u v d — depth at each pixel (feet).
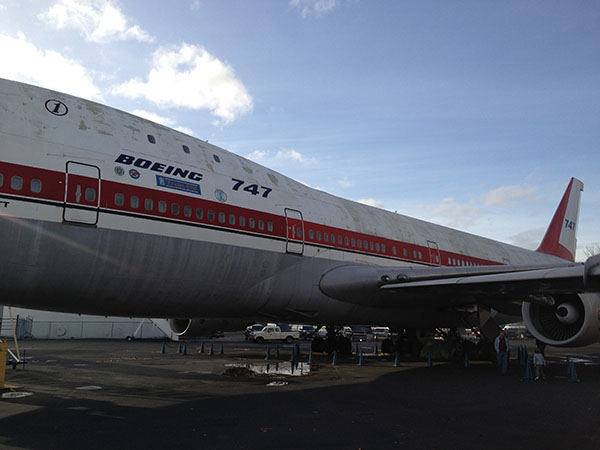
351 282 44.04
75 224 29.40
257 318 45.29
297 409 25.54
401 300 48.49
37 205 28.09
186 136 39.81
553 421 23.21
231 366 48.57
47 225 28.35
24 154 28.37
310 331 142.20
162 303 35.17
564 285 35.73
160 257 33.27
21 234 27.48
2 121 28.50
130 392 31.19
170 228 33.81
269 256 40.40
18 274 27.89
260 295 40.60
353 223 50.19
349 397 29.58
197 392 31.27
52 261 28.66
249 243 38.88
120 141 33.47
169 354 65.77
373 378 39.09
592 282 31.78
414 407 26.50
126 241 31.53
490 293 42.57
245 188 40.55
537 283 36.73
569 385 35.81
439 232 64.75
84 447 18.06
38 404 26.73
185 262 34.65
